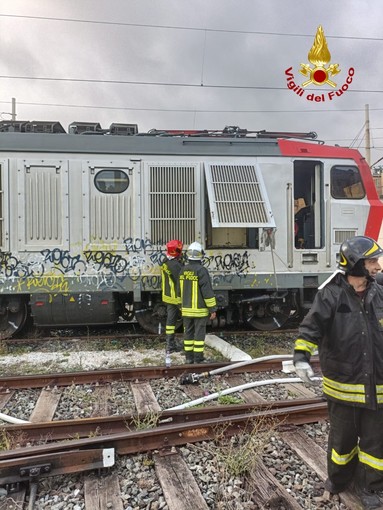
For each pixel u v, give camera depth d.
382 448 2.44
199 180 7.12
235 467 3.03
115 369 5.22
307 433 3.71
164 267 6.43
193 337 5.91
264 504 2.68
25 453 3.04
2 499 2.75
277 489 2.81
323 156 7.52
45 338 7.23
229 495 2.79
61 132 7.57
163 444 3.39
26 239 6.73
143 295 7.32
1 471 2.86
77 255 6.82
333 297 2.39
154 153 7.05
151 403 4.38
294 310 8.66
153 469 3.14
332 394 2.47
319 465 3.13
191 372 5.38
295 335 7.68
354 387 2.37
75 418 4.11
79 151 6.88
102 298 6.89
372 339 2.35
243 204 6.87
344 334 2.36
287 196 7.36
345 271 2.37
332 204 7.50
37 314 6.84
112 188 6.94
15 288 6.71
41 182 6.78
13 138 6.80
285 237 7.32
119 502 2.72
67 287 6.79
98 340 7.19
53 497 2.81
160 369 5.27
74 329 8.12
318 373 5.41
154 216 6.99
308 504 2.70
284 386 5.00
